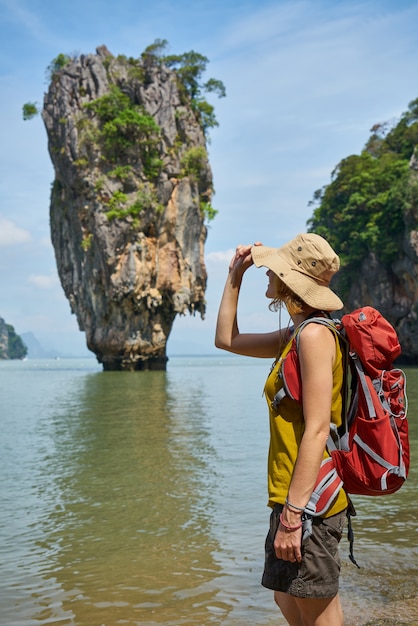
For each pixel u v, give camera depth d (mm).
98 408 19906
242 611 4219
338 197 78312
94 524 6531
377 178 71188
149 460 10234
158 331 57125
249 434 13164
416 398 19031
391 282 65812
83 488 8273
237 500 7379
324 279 2803
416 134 78188
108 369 58250
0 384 37750
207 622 4051
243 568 5070
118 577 4949
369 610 4129
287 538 2492
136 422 15688
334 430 2613
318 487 2523
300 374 2613
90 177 53688
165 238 56031
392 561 5086
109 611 4273
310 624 2633
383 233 64562
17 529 6406
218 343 3221
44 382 39094
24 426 15297
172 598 4480
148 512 6965
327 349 2570
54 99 56781
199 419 16203
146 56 58156
